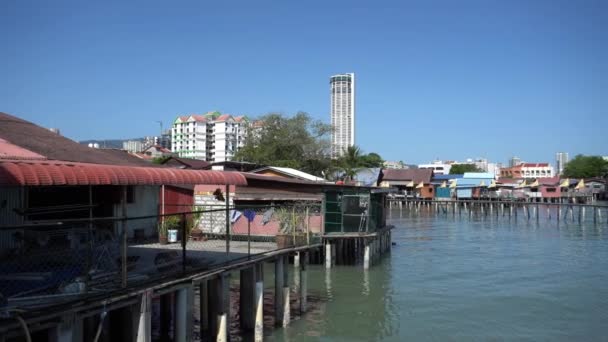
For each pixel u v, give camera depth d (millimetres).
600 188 89562
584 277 24125
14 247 10852
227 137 141250
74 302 7551
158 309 16078
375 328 15906
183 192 21312
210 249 15211
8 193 11492
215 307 12625
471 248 34688
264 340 14344
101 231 11203
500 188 89375
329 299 19578
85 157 14672
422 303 19109
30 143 14016
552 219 61281
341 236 24984
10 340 8195
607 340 14977
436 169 163750
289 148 58500
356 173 70125
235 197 26625
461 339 14984
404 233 45250
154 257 12938
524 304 19047
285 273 15430
